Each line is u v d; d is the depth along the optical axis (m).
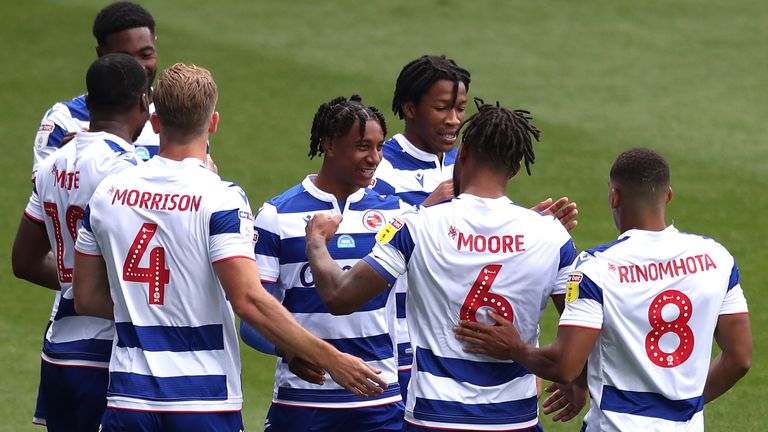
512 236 14.85
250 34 59.84
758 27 61.56
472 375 14.84
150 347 14.77
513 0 66.56
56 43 57.88
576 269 14.60
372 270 14.88
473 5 65.56
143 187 14.91
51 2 64.00
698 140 45.75
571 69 54.88
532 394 15.18
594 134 46.44
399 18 62.94
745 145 45.25
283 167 43.28
